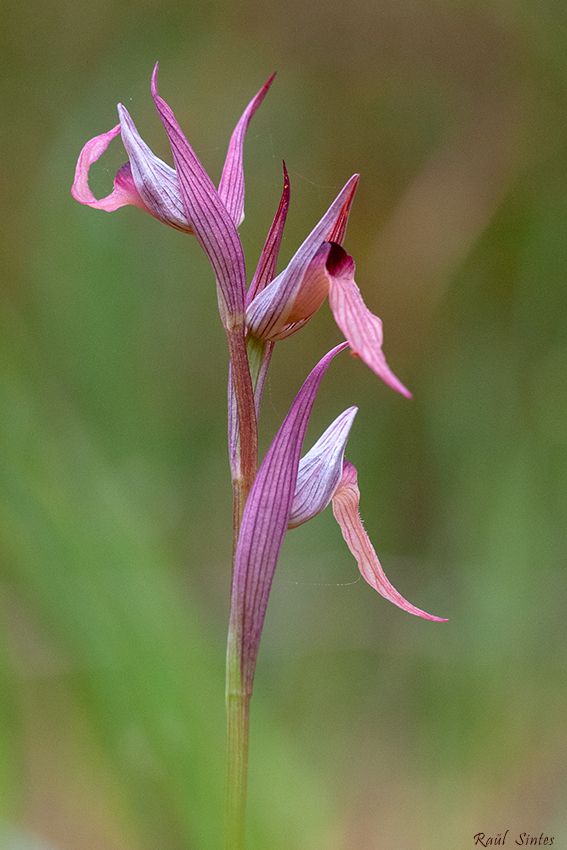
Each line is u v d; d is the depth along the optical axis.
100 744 0.34
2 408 0.36
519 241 0.55
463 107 0.60
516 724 0.40
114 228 0.52
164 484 0.50
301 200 0.64
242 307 0.32
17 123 0.58
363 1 0.61
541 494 0.45
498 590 0.42
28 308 0.51
